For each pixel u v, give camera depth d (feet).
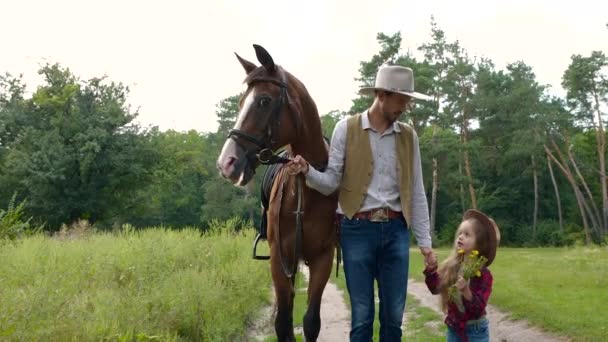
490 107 193.36
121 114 132.46
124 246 34.76
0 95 139.23
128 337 17.99
